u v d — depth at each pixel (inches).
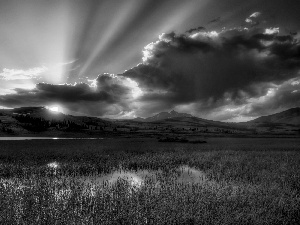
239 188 390.6
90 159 863.1
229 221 248.7
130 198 326.3
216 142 2331.4
